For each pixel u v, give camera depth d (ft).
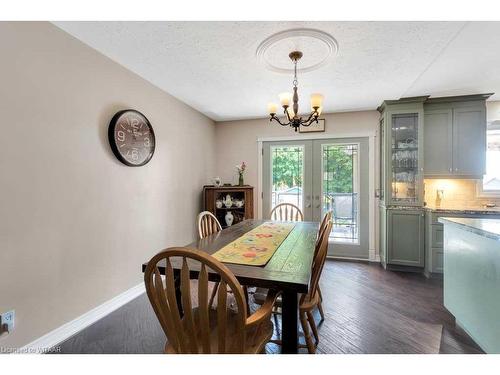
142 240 8.58
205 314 3.30
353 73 8.11
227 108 12.08
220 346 3.37
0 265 4.81
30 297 5.29
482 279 5.17
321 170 13.08
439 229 9.91
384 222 11.24
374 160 12.25
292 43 6.36
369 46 6.48
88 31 5.92
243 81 8.81
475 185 11.32
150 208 8.99
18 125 5.05
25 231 5.19
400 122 10.99
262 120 13.97
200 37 6.14
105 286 7.12
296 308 3.93
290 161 13.66
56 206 5.79
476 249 5.37
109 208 7.25
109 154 7.25
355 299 8.11
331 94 10.04
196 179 12.39
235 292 3.18
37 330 5.41
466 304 5.79
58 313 5.84
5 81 4.85
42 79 5.47
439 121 10.73
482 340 5.17
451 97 10.43
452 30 5.80
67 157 6.03
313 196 13.25
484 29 5.76
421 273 10.54
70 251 6.13
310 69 7.82
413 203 10.69
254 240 6.30
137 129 8.13
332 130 12.84
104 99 7.04
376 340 5.93
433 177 10.85
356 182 12.62
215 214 12.44
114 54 6.98
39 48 5.41
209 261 3.11
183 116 11.17
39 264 5.45
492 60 7.32
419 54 6.89
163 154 9.74
